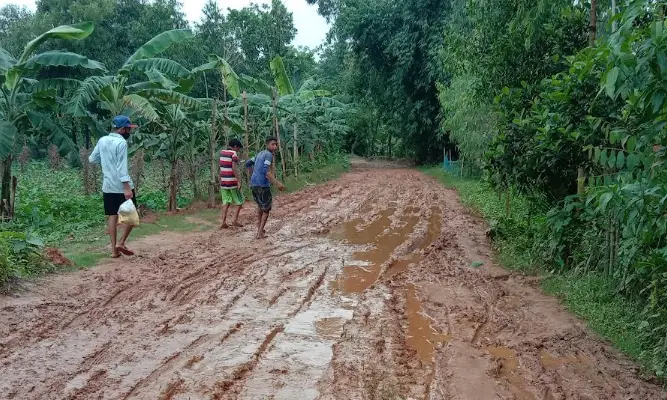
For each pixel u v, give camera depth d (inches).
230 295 253.8
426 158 1318.9
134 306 233.5
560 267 285.3
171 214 478.6
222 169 420.2
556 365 183.3
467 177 845.8
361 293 263.0
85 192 571.8
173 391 158.4
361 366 178.4
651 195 154.8
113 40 1123.9
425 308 241.4
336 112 983.6
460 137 746.2
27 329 202.7
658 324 188.9
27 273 260.1
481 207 537.0
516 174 301.6
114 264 301.3
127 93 472.1
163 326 210.4
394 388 163.6
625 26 134.7
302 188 743.1
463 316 230.7
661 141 148.3
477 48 367.6
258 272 296.4
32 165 952.3
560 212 278.7
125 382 163.2
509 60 337.1
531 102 295.6
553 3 303.4
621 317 214.8
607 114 228.8
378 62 1256.8
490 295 258.7
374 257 339.6
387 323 220.4
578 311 230.8
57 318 215.2
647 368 177.8
